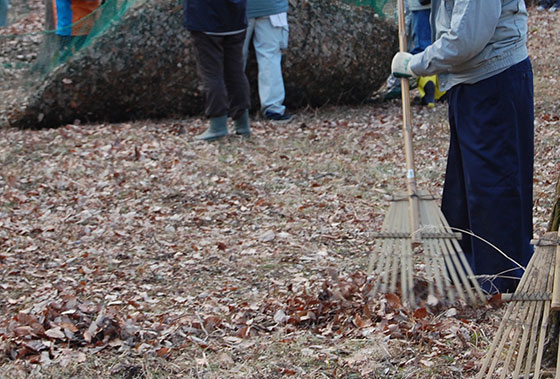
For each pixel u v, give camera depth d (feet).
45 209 26.91
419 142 33.55
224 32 32.37
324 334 16.35
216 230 24.34
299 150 32.86
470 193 16.88
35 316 17.72
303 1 38.86
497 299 16.55
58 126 38.78
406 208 15.52
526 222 17.26
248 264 21.20
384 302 17.10
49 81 37.63
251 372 14.87
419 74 16.28
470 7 15.19
